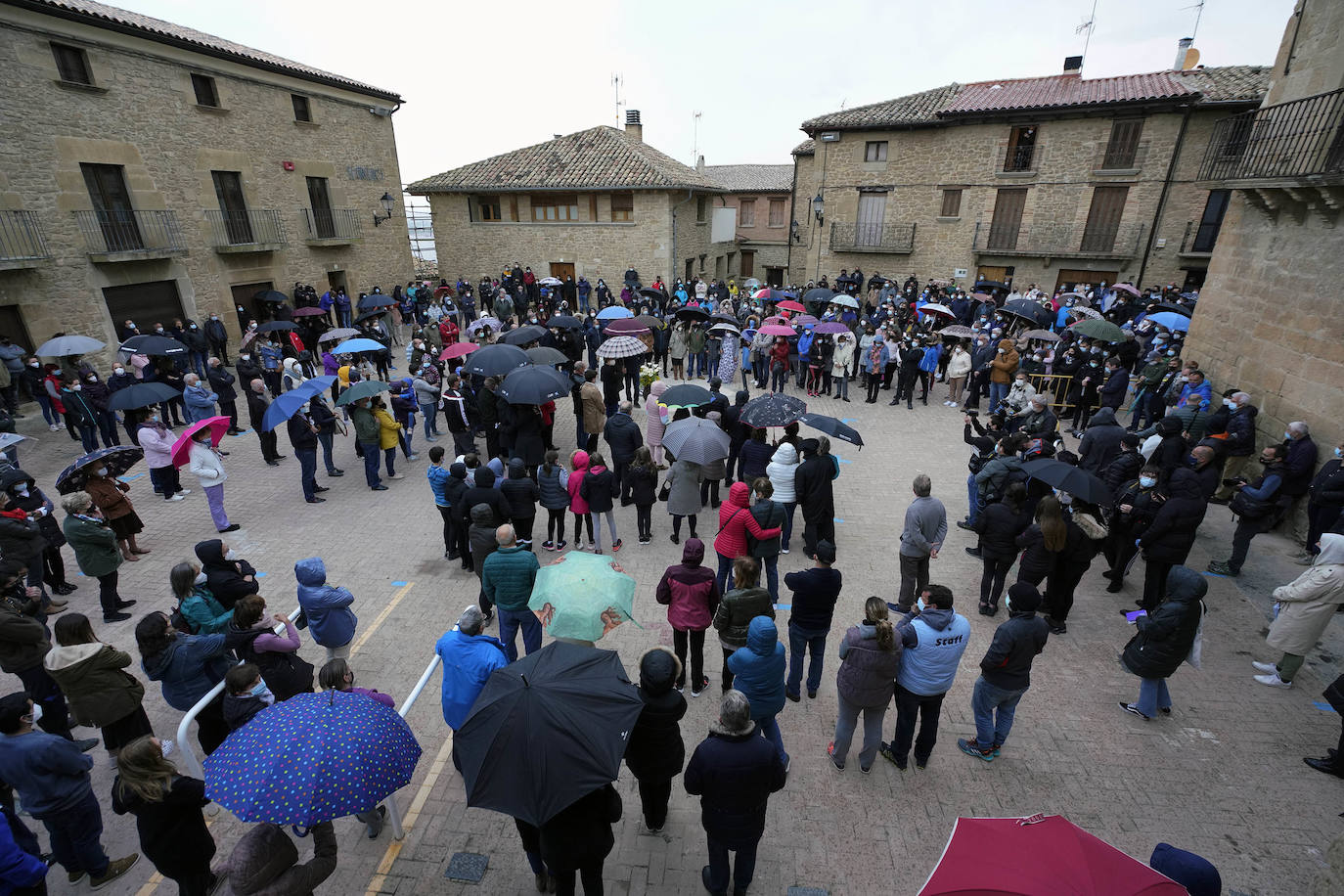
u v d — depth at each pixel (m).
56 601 7.61
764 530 6.90
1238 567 8.10
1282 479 8.06
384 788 3.55
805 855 4.57
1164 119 21.92
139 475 11.47
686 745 5.51
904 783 5.16
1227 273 11.93
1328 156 8.87
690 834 4.77
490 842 4.73
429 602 7.67
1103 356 13.56
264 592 7.84
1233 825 4.80
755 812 3.88
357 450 11.62
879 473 11.50
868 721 5.01
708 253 32.00
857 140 26.81
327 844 3.65
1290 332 9.67
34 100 13.95
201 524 9.63
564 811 3.67
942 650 4.80
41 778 4.00
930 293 22.62
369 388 10.34
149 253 16.09
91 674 4.58
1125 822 4.81
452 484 7.95
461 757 3.58
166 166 16.83
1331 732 5.70
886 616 4.83
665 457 11.21
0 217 13.45
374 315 18.66
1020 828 2.95
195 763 4.62
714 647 6.86
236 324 19.11
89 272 15.19
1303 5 10.46
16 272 13.79
